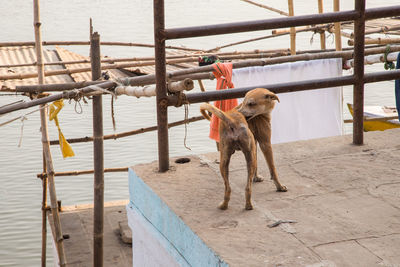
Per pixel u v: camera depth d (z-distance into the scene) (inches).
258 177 196.1
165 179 199.3
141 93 245.4
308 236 152.9
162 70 200.5
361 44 224.1
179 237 168.2
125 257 383.2
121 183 783.7
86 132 920.3
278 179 188.9
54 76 411.2
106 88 282.0
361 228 157.6
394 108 740.0
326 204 175.0
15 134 924.0
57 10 2053.4
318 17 214.8
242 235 153.7
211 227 159.3
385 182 191.8
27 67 434.6
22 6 2182.6
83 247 397.7
